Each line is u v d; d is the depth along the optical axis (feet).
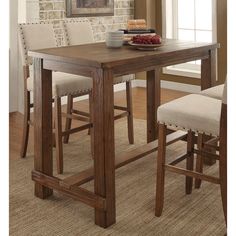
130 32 9.64
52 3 14.57
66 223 6.81
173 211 7.17
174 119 6.64
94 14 16.15
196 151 7.49
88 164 9.64
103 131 6.41
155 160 9.86
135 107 15.12
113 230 6.54
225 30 15.85
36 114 7.61
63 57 6.88
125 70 6.79
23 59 9.78
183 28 17.80
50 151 7.72
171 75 18.01
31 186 8.39
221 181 6.21
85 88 9.49
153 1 17.99
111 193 6.63
